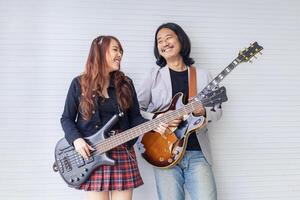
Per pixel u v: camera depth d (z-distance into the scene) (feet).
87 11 8.43
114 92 6.66
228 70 6.76
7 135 8.09
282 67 9.05
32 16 8.30
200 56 8.73
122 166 6.46
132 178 6.53
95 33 8.43
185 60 7.95
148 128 6.58
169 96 7.48
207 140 7.68
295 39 9.14
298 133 9.03
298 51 9.14
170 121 6.66
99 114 6.48
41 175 8.12
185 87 7.53
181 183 7.53
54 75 8.29
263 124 8.89
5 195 8.01
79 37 8.38
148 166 8.31
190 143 7.43
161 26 7.86
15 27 8.24
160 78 7.75
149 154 7.28
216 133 8.68
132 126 6.94
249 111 8.86
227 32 8.87
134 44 8.55
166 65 7.88
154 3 8.65
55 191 8.13
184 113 6.64
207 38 8.79
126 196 6.50
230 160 8.70
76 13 8.40
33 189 8.08
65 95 8.30
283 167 8.93
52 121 8.23
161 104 7.50
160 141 7.14
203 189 7.26
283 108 9.00
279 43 9.07
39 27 8.30
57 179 8.15
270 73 8.99
